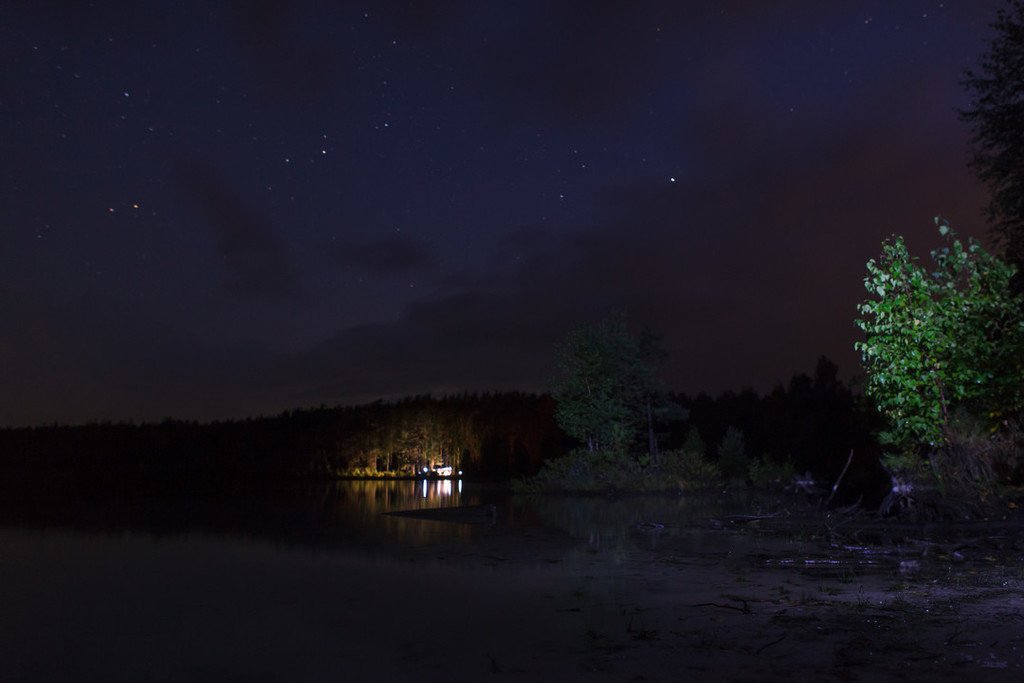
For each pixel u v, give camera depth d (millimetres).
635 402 48188
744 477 44938
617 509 27172
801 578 10773
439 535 18266
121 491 44375
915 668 5484
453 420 86562
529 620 8203
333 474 87062
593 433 43719
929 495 17578
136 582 11734
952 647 6066
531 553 14531
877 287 12906
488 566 12789
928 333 12578
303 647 7355
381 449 88500
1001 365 12438
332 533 19062
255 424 84688
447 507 28859
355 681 6098
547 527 20125
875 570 11359
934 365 12812
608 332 44406
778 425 57344
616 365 43906
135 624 8680
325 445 87500
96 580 12000
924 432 13680
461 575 11781
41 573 12828
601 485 39375
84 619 9008
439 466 87375
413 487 52312
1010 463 16531
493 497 36812
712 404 67938
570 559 13547
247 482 60625
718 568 12070
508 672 6086
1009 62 17188
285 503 32438
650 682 5527
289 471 83812
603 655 6457
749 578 10906
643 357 49750
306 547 16078
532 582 10961
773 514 22281
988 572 10656
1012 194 17250
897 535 16141
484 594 9992
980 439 16000
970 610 7641
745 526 19547
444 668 6320
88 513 26859
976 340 12500
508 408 82062
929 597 8555
